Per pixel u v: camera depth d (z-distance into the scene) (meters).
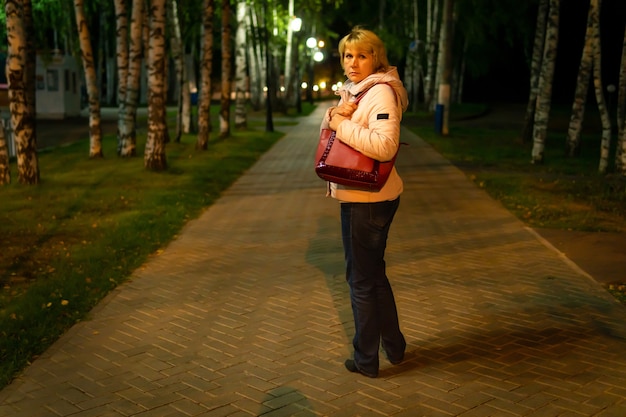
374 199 4.25
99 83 59.44
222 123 25.41
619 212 10.94
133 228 9.36
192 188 13.16
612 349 4.97
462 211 10.86
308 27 46.62
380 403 4.15
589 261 7.57
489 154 21.62
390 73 4.26
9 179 13.41
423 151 22.16
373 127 4.07
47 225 9.66
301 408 4.09
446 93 29.61
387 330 4.61
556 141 28.86
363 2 49.59
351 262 4.43
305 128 32.66
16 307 5.94
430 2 47.34
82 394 4.30
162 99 15.75
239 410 4.07
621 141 15.62
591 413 3.98
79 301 6.15
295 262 7.59
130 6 26.22
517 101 70.00
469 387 4.36
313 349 5.03
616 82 57.84
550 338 5.20
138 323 5.61
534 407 4.06
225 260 7.72
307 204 11.59
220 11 26.53
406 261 7.61
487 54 53.75
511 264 7.45
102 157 18.56
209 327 5.51
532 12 43.72
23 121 13.16
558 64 62.69
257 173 16.16
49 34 41.28
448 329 5.41
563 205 11.58
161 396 4.27
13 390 4.36
